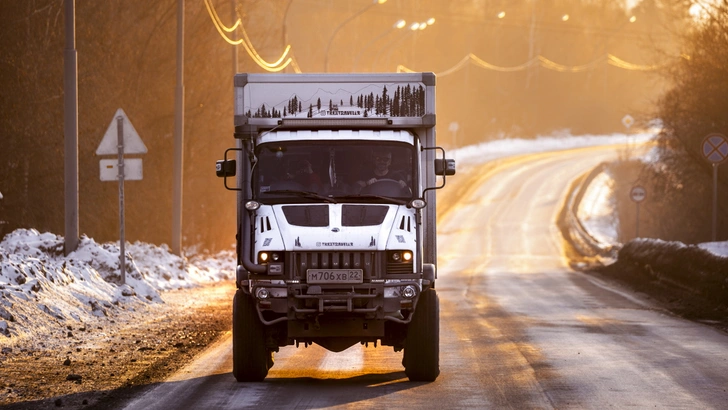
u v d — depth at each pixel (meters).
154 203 91.94
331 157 27.67
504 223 146.12
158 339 35.81
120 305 45.00
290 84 28.73
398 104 28.62
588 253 109.38
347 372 28.91
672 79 91.25
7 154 69.88
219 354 32.03
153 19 96.00
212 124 101.06
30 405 22.83
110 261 49.72
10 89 69.12
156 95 94.19
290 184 27.44
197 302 52.06
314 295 25.22
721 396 24.19
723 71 81.62
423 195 27.45
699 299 52.19
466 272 83.31
